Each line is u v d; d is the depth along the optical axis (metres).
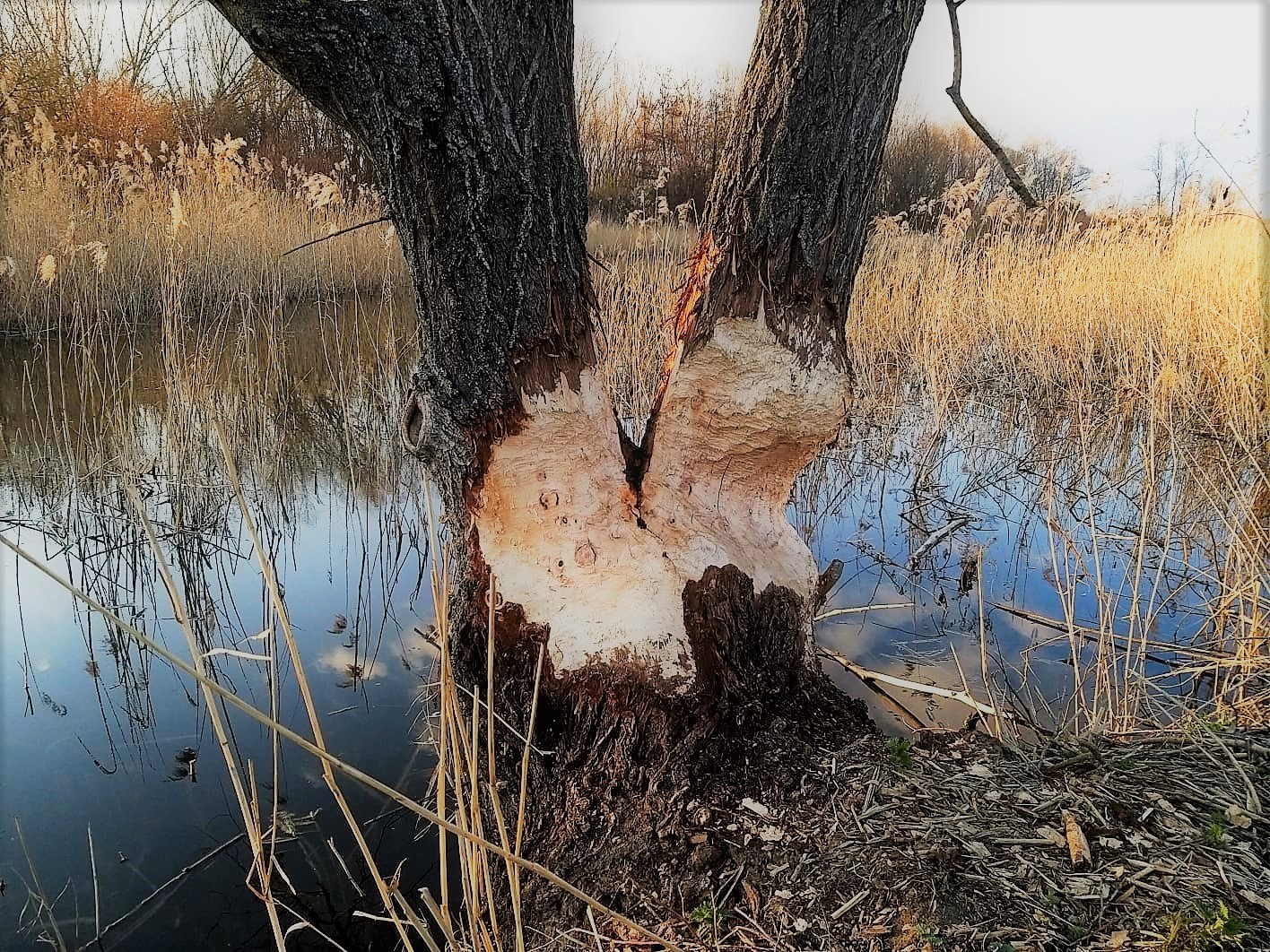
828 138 1.87
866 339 6.67
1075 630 3.22
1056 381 6.22
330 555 4.20
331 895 2.04
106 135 9.81
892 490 5.13
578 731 1.92
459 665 2.05
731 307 2.02
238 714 2.84
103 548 4.07
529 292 1.82
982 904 1.46
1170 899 1.44
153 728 2.78
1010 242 7.22
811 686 2.14
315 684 3.04
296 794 2.42
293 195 8.09
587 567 1.98
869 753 1.93
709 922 1.52
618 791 1.84
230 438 4.60
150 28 10.73
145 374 5.81
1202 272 5.30
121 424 4.42
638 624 1.93
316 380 6.43
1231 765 1.86
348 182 8.39
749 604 2.07
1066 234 7.14
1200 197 5.98
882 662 3.11
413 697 2.92
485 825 1.97
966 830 1.64
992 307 6.84
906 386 6.53
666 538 2.06
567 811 1.86
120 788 2.45
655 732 1.87
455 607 2.04
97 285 5.40
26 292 6.25
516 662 1.97
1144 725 2.43
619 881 1.67
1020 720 2.37
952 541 4.35
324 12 1.41
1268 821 1.63
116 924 1.94
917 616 3.53
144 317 6.54
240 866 2.14
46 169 6.77
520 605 1.97
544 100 1.75
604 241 7.00
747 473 2.23
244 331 5.23
